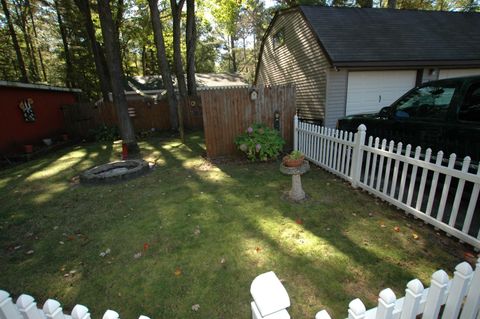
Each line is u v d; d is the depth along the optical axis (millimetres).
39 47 19438
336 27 9141
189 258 2734
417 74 8750
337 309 1999
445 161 3195
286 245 2852
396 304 1188
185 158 6879
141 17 17031
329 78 8352
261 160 6098
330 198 3951
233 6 15273
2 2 15914
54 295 2361
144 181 5266
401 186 3369
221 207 3877
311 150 5664
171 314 2059
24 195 4992
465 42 9180
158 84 20328
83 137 11469
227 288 2291
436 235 2895
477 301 1154
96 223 3652
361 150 4074
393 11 10680
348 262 2520
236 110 6500
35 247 3162
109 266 2703
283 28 11367
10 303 1191
